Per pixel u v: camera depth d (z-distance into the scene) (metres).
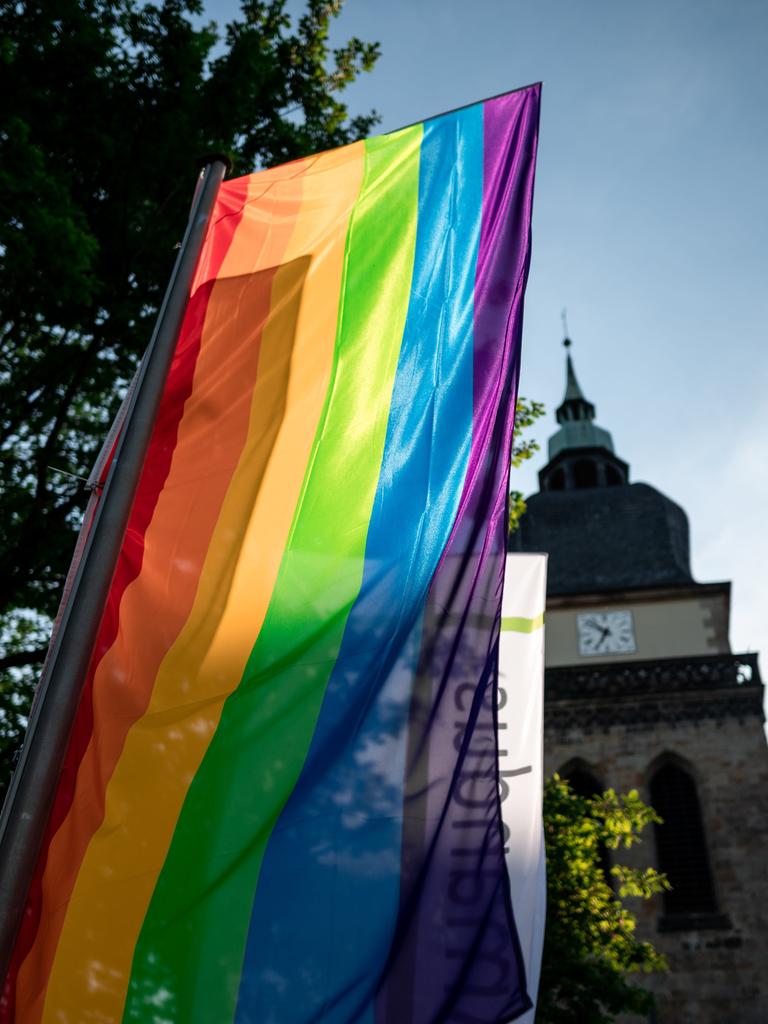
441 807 4.00
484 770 4.09
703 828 36.72
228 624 4.45
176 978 3.62
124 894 3.80
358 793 4.02
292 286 5.51
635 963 19.47
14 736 12.48
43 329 12.12
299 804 3.99
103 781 4.06
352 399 5.11
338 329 5.34
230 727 4.17
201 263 5.68
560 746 39.62
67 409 12.58
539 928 7.70
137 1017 3.56
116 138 11.91
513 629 9.95
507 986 3.64
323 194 5.86
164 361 5.02
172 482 4.91
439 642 4.41
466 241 5.66
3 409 12.02
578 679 40.97
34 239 9.41
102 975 3.64
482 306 5.44
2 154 9.49
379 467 4.90
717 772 37.69
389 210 5.77
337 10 13.91
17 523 12.13
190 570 4.62
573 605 44.28
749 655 40.12
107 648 4.43
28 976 3.70
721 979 32.50
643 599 43.84
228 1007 3.57
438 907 3.78
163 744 4.14
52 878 3.89
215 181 5.86
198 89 12.32
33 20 11.25
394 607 4.51
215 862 3.86
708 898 35.12
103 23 12.04
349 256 5.60
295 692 4.27
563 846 19.09
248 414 5.09
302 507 4.77
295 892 3.79
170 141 11.98
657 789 38.25
